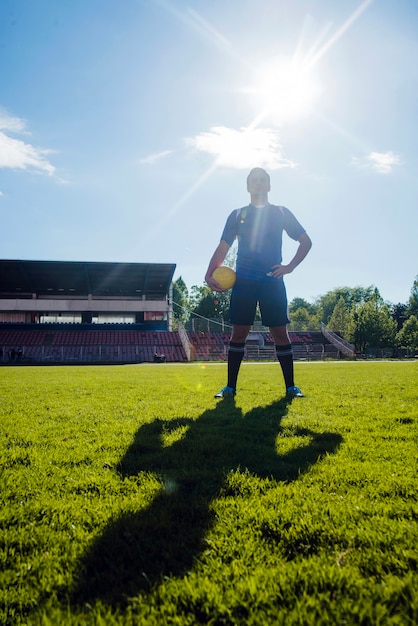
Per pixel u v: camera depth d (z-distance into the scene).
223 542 1.65
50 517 1.88
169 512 1.91
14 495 2.14
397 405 4.96
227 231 5.73
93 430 3.63
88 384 8.35
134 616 1.24
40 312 46.56
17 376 11.82
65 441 3.25
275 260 5.56
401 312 97.62
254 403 5.19
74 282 46.09
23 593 1.35
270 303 5.64
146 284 46.72
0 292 47.09
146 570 1.47
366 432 3.50
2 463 2.68
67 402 5.46
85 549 1.60
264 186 5.54
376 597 1.29
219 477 2.35
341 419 4.07
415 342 63.62
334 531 1.70
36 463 2.65
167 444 3.13
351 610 1.24
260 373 12.62
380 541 1.62
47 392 6.76
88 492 2.18
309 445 3.08
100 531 1.73
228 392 5.86
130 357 40.28
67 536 1.70
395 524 1.74
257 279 5.55
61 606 1.29
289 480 2.33
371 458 2.74
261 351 43.31
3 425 3.88
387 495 2.10
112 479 2.36
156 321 47.03
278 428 3.66
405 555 1.50
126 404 5.23
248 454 2.83
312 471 2.45
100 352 39.62
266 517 1.83
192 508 1.94
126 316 47.31
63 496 2.12
